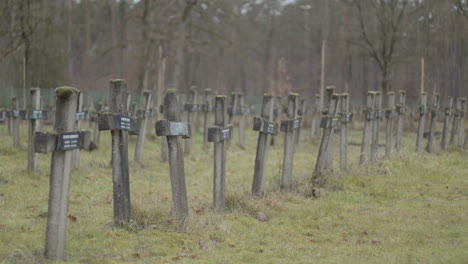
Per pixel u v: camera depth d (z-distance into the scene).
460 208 8.41
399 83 27.20
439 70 21.42
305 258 5.98
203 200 9.34
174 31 30.61
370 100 12.39
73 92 5.41
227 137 8.23
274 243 6.67
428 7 23.09
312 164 13.74
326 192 9.77
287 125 9.68
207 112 17.23
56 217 5.53
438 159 13.71
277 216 8.05
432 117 15.11
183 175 7.44
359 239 6.83
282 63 25.30
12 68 22.31
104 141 17.62
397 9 26.91
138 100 23.34
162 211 7.71
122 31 30.70
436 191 9.87
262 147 9.09
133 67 32.97
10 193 9.24
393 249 6.32
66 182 5.54
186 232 6.95
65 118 5.40
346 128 11.80
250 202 8.51
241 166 14.02
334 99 10.57
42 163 12.41
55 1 33.06
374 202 9.11
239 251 6.30
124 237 6.57
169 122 7.19
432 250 6.19
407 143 17.92
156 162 14.15
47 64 25.41
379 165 12.09
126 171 6.95
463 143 17.67
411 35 25.53
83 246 6.20
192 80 40.97
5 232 6.59
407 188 10.16
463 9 21.03
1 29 20.75
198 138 20.94
